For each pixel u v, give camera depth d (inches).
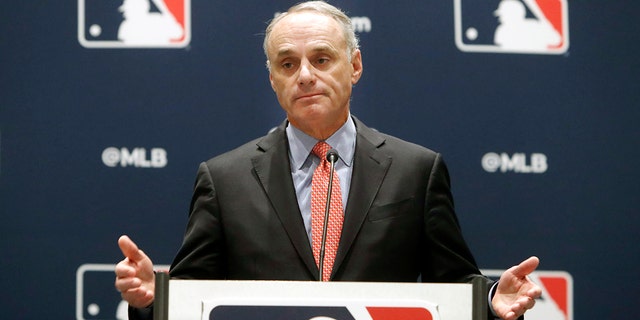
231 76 430.0
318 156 295.9
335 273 267.3
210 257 284.5
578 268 422.3
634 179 425.1
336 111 286.2
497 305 226.7
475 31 429.1
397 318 194.9
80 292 420.8
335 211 280.4
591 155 426.0
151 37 430.0
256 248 275.6
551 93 427.8
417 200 285.3
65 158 425.4
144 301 226.8
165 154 427.2
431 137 426.3
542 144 426.0
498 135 426.3
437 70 428.5
